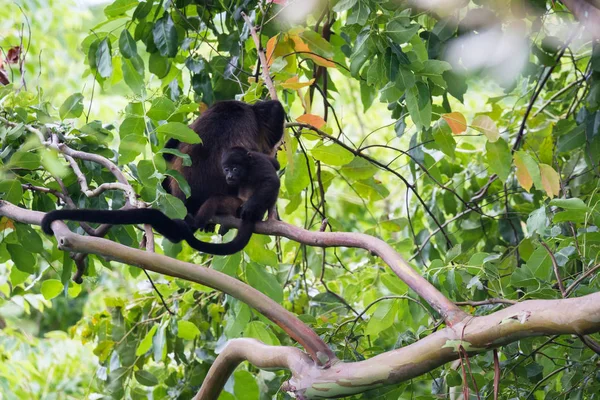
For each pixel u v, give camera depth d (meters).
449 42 9.36
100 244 6.22
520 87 12.95
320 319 9.53
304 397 5.95
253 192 7.89
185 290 11.31
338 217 17.16
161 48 9.76
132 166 8.35
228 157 8.02
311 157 10.53
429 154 11.23
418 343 5.61
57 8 16.67
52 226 6.44
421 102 8.48
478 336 5.32
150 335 10.16
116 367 10.62
